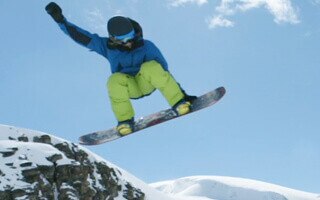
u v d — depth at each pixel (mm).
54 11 6836
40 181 17688
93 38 7000
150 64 6965
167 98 7367
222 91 7508
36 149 19172
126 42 6840
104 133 8555
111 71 7223
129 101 7293
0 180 16609
